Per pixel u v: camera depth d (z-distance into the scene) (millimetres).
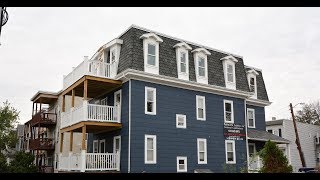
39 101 33938
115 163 18250
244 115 23719
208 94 21938
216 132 21641
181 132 19844
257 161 19000
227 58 23234
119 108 19109
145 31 19969
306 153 38844
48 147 30875
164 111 19406
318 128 41531
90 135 23734
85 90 18172
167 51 20422
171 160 19016
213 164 20891
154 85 19375
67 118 20734
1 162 23953
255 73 26875
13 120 31109
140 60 18906
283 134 36594
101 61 20375
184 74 20641
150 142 18547
